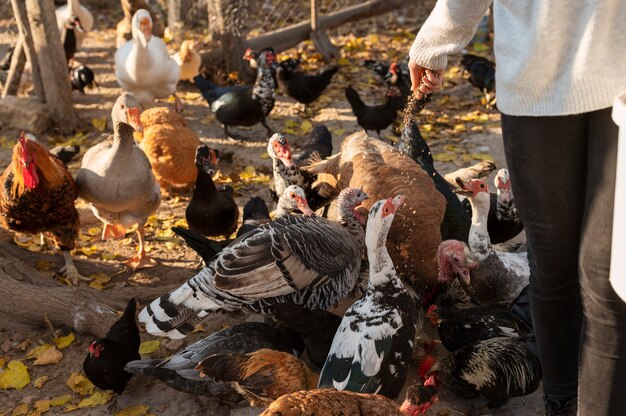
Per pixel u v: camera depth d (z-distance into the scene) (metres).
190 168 6.59
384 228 3.79
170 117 6.72
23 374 4.48
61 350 4.74
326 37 9.96
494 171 7.02
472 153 7.41
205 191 5.64
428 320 4.93
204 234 5.81
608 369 2.44
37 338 4.86
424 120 8.11
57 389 4.41
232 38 9.21
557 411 3.03
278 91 9.09
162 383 4.40
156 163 6.50
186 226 6.27
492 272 4.59
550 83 2.41
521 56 2.43
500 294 4.61
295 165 5.78
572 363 3.00
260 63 7.49
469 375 3.96
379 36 10.78
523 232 5.98
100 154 5.39
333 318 4.18
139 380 4.44
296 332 4.34
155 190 5.59
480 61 8.53
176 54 9.01
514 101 2.50
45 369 4.58
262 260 4.12
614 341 2.42
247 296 4.14
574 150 2.52
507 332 4.26
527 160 2.59
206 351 4.08
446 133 7.90
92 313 4.84
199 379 3.99
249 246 4.15
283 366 3.88
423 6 11.64
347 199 4.52
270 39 9.68
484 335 4.25
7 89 8.37
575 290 2.85
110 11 11.86
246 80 9.37
